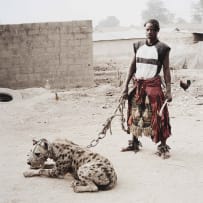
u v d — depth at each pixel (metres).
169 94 6.43
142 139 7.51
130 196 5.07
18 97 12.76
